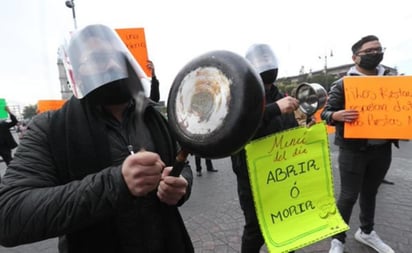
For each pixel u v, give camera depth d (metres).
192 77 0.74
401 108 2.37
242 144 0.69
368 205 2.87
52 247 3.49
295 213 1.83
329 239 3.19
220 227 3.65
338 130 2.69
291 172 1.84
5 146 7.22
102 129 1.05
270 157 1.80
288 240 1.78
